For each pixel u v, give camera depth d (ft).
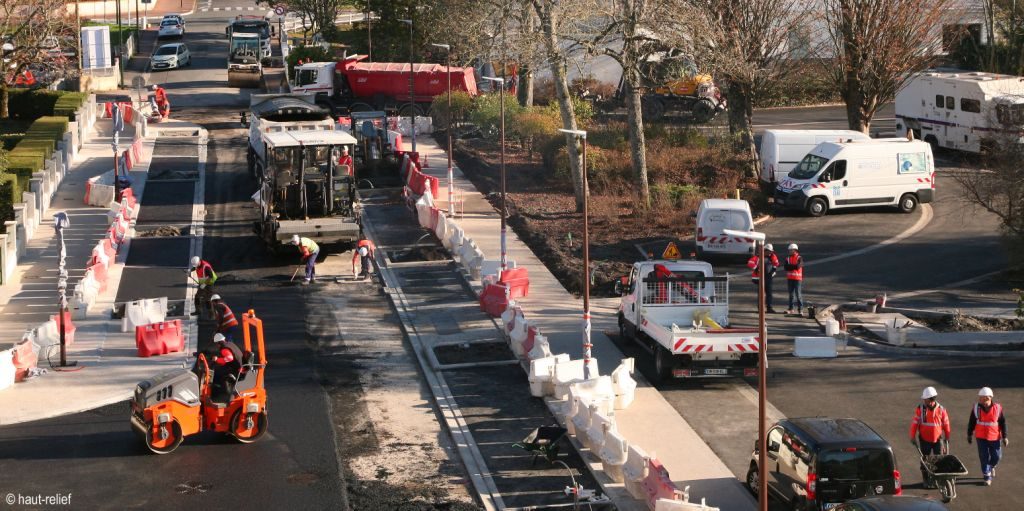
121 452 79.05
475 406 88.07
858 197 149.07
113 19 407.44
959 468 68.39
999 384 89.30
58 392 91.25
